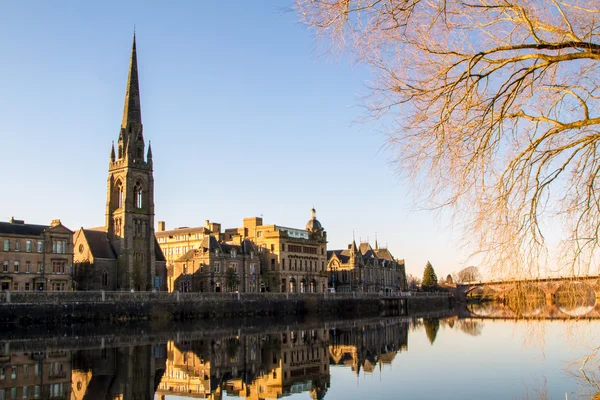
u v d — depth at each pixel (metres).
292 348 80.44
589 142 16.66
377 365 64.06
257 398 48.97
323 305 164.50
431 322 126.44
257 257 181.50
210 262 164.50
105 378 54.91
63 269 128.75
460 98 17.45
